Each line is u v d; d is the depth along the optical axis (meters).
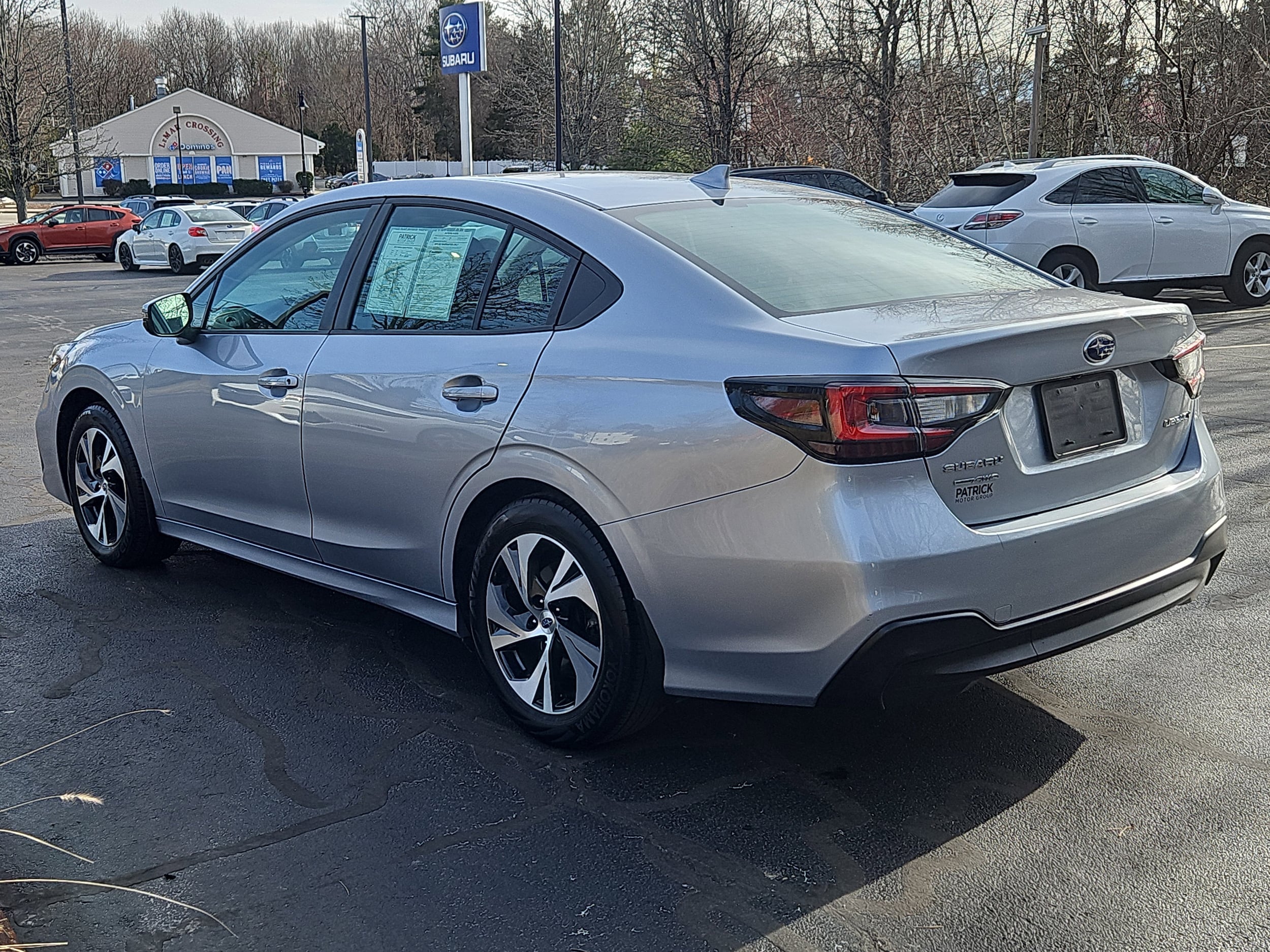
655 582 3.20
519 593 3.59
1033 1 22.81
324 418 4.07
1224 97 19.56
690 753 3.55
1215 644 4.36
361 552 4.08
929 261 3.80
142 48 118.19
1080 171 13.07
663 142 32.66
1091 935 2.64
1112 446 3.32
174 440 4.77
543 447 3.39
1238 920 2.68
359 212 4.28
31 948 2.60
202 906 2.77
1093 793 3.28
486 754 3.55
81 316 17.41
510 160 73.56
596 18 48.31
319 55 127.06
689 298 3.29
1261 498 6.19
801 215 3.97
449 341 3.77
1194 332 3.63
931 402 2.90
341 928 2.68
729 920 2.71
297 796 3.30
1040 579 3.05
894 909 2.75
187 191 73.69
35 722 3.77
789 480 2.93
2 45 42.56
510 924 2.70
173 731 3.71
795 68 27.34
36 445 8.07
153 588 5.08
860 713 3.81
